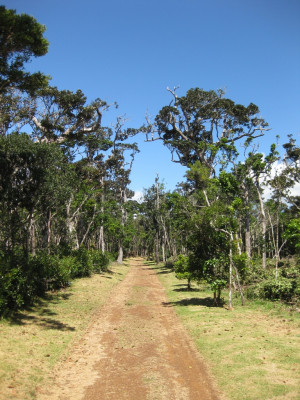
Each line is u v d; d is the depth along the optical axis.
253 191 30.11
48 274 15.40
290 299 13.19
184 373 6.74
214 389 5.92
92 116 22.61
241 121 35.50
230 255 13.31
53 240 25.67
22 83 10.63
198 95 34.25
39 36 9.71
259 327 9.68
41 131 20.72
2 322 9.48
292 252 37.06
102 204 32.31
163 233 50.56
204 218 13.60
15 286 10.83
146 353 8.09
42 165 14.48
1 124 17.92
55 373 6.68
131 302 15.83
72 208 26.91
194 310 13.05
